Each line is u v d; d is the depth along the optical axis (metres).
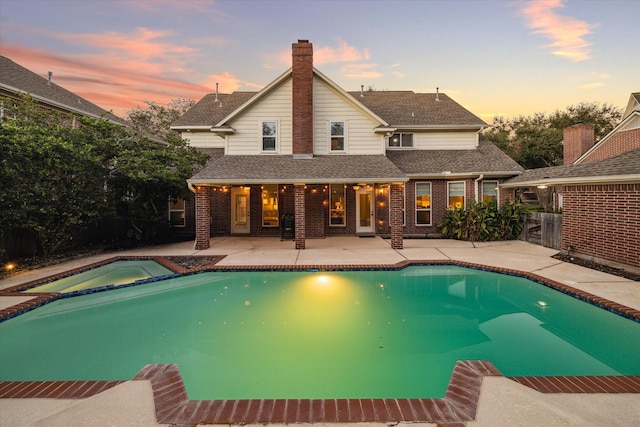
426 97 18.27
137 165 10.40
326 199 15.17
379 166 12.05
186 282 7.95
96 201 10.29
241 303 6.73
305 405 2.91
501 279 7.89
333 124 13.48
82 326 5.70
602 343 4.81
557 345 4.77
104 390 3.22
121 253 10.78
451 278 8.16
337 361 4.41
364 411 2.80
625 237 7.61
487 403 2.86
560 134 30.03
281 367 4.27
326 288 7.55
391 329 5.46
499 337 5.10
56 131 9.20
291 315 6.10
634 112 15.16
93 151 10.24
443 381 3.88
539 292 6.91
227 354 4.66
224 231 15.43
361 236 14.65
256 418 2.71
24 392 3.21
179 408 2.85
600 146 17.17
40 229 8.84
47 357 4.61
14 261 9.09
